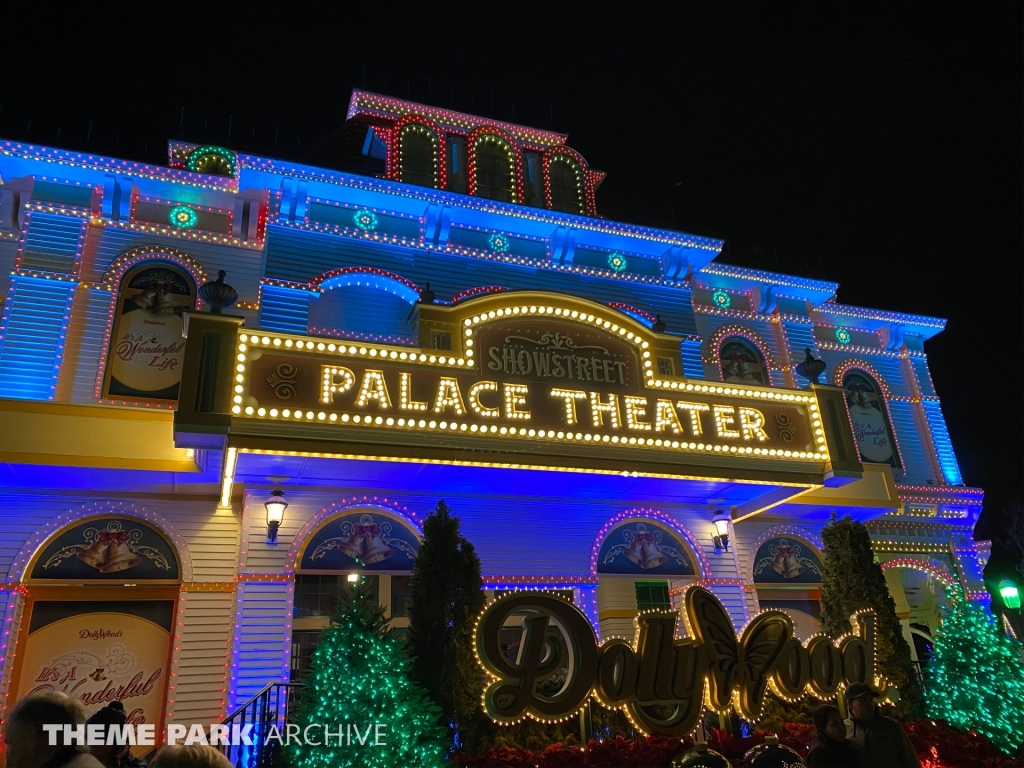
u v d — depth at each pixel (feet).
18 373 41.55
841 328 69.41
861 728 24.62
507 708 33.76
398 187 51.72
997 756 38.24
